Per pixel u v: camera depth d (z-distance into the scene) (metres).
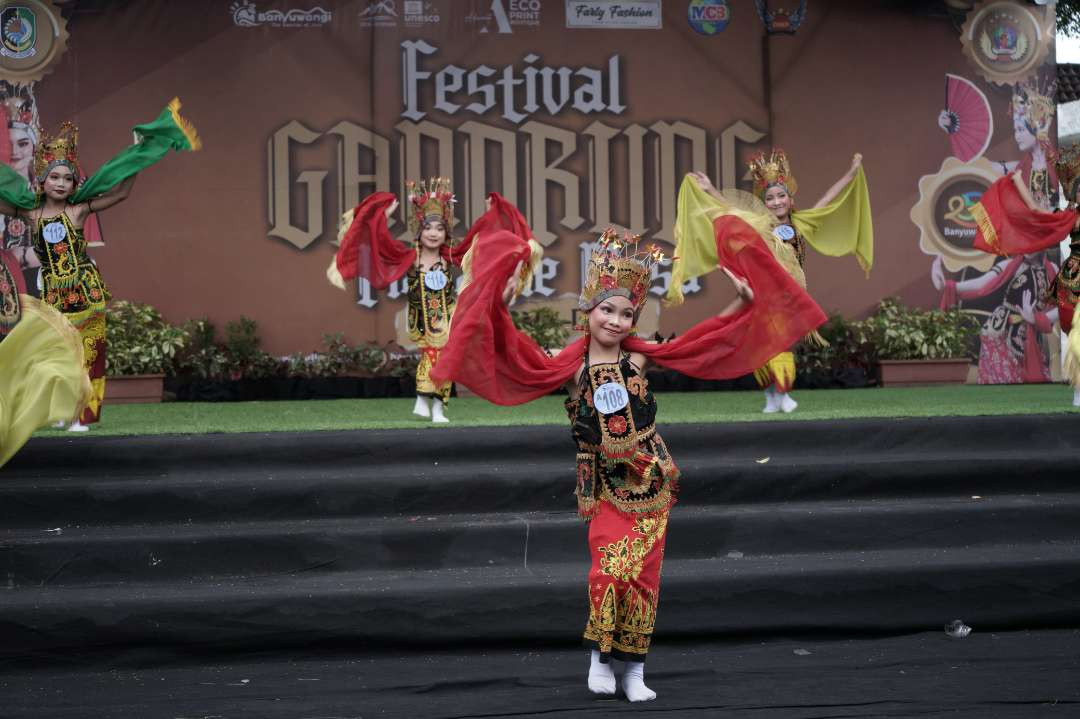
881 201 12.59
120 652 5.20
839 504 6.32
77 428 7.50
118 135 11.83
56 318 5.30
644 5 12.45
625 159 12.45
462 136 12.27
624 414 4.52
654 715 4.36
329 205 12.11
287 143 12.05
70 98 11.73
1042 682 4.73
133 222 11.84
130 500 6.02
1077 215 8.81
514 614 5.37
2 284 11.40
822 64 12.58
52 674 5.14
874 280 12.59
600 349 4.68
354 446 6.66
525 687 4.81
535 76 12.34
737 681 4.85
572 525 5.89
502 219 8.27
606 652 4.50
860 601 5.57
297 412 9.43
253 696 4.71
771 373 8.41
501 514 6.20
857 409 8.59
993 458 6.56
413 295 8.51
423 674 5.03
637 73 12.45
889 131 12.63
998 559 5.73
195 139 8.26
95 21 11.77
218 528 5.89
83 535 5.73
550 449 6.80
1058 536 6.21
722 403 9.85
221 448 6.56
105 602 5.19
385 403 10.73
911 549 6.07
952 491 6.53
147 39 11.87
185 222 11.91
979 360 12.54
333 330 12.09
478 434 6.75
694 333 4.79
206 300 11.95
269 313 12.03
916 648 5.37
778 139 12.55
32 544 5.54
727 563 5.79
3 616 5.11
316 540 5.74
